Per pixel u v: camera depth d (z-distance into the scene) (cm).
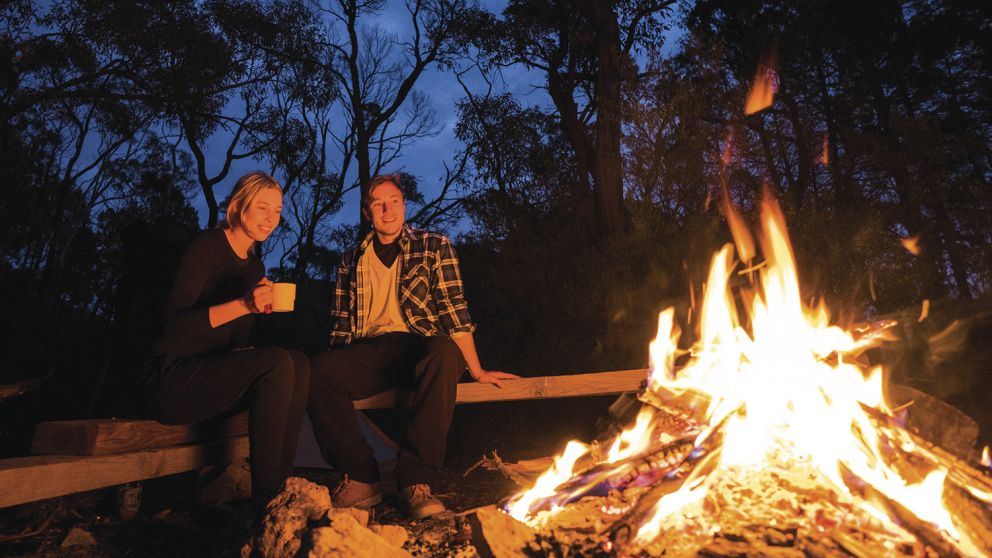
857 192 1110
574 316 803
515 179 1808
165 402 285
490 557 225
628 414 401
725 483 248
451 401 327
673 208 934
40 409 586
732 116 1064
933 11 1439
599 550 219
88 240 2042
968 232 976
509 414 755
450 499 383
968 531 228
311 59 1939
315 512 234
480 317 978
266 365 283
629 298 766
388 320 363
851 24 1425
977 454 303
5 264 1358
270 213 309
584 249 880
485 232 1061
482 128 1891
